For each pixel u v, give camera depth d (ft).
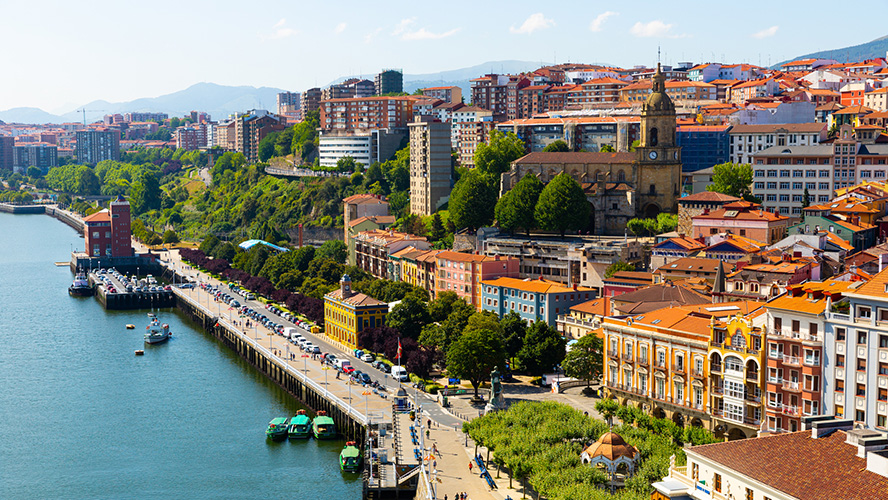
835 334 596.29
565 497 544.21
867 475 415.23
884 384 566.77
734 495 451.94
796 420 620.90
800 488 421.18
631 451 599.57
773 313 640.17
